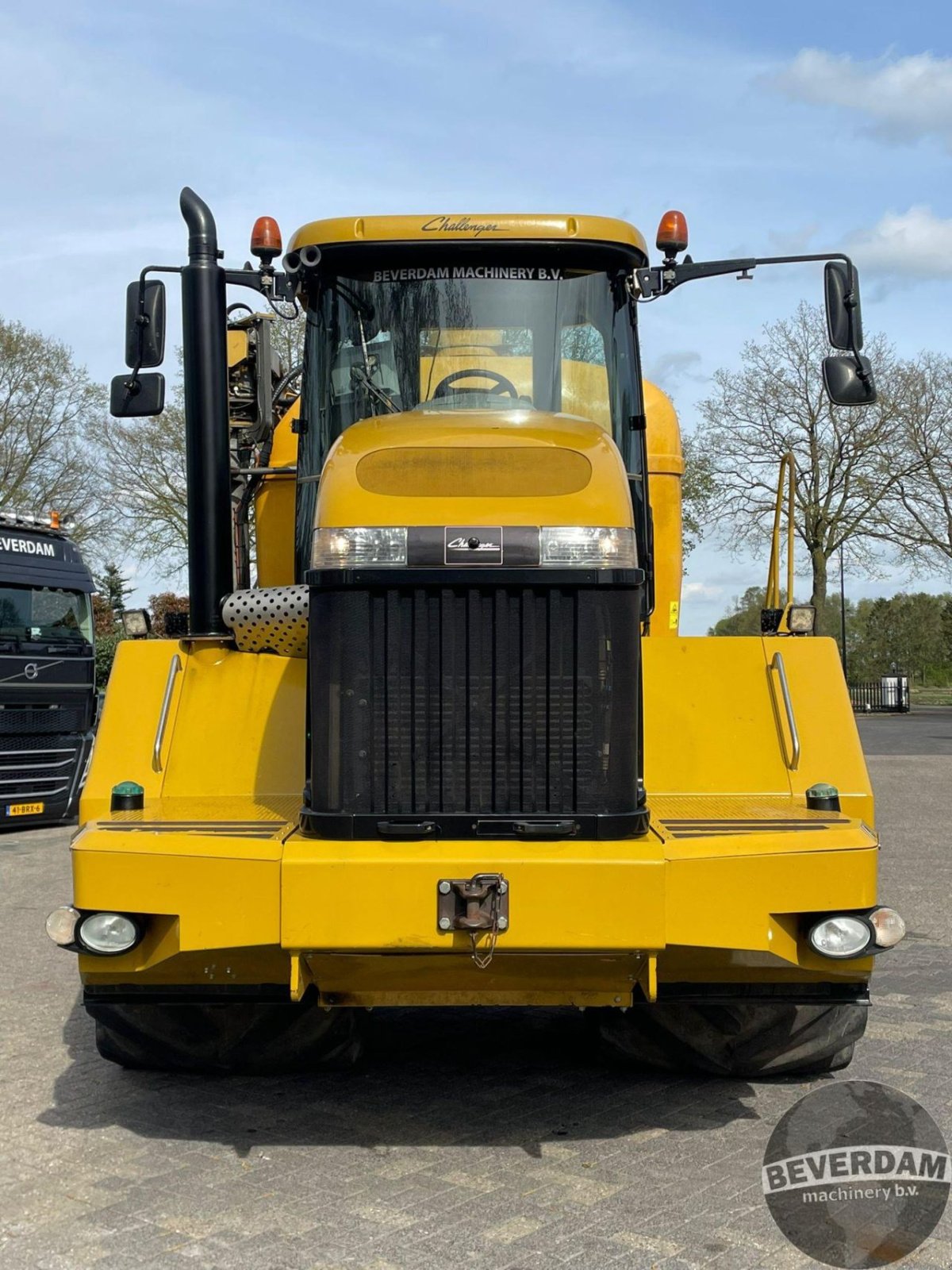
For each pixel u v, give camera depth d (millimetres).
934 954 7176
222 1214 3775
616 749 4062
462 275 5340
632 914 3852
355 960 3980
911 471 41562
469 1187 3973
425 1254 3498
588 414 5324
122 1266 3438
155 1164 4180
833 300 5414
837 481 41531
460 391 5305
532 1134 4441
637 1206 3818
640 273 5496
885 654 66688
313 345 5395
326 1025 4910
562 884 3840
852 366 5402
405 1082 5055
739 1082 5004
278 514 6215
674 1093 4883
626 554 4133
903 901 8742
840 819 4258
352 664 4066
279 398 6461
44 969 7047
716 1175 4059
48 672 14148
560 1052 5492
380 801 4051
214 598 5406
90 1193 3945
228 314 5906
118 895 3980
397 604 4074
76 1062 5332
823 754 4773
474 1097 4863
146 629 5934
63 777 14242
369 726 4059
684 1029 4848
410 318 5324
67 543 14711
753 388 41562
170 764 4789
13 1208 3838
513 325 5320
